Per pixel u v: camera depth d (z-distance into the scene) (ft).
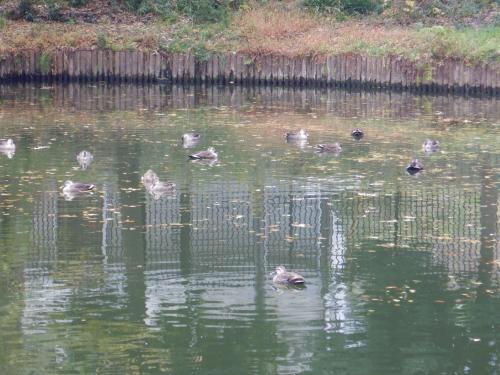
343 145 95.71
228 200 71.77
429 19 161.27
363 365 43.88
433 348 45.47
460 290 53.26
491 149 93.61
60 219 66.18
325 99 134.51
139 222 65.72
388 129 106.52
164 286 53.47
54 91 140.26
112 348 45.27
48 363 43.65
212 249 60.03
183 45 151.23
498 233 63.82
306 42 150.30
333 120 113.39
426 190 75.31
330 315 49.52
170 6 165.68
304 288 53.47
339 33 153.69
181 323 48.26
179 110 121.39
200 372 42.65
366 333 47.37
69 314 49.26
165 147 93.71
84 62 151.02
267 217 67.31
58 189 74.74
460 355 44.88
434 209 69.51
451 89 141.18
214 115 117.08
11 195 72.59
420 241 62.13
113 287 53.21
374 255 59.36
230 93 141.08
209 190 74.95
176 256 58.75
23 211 68.03
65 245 60.59
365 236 63.31
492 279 55.06
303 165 85.10
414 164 82.84
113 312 49.65
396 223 66.13
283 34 155.43
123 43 151.74
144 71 150.61
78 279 54.49
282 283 54.08
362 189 75.56
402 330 47.70
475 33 147.95
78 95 135.85
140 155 89.25
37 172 80.94
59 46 151.64
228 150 92.48
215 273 55.77
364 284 54.19
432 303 51.31
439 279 55.01
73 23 160.35
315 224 65.67
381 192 74.64
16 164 84.28
